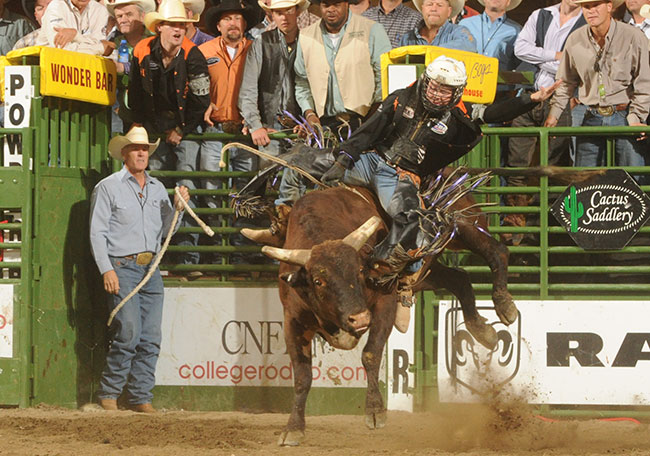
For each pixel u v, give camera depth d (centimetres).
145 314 2805
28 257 2738
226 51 2983
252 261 2994
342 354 2786
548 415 2703
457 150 2255
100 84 2898
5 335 2750
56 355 2808
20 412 2652
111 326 2812
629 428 2483
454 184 2297
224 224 2912
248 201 2466
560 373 2711
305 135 2622
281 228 2339
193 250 2889
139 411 2789
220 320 2866
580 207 2734
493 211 2761
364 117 2870
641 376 2684
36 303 2755
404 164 2228
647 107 2867
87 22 3162
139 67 2914
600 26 2894
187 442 2098
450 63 2144
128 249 2747
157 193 2819
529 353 2723
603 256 2906
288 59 2898
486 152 2844
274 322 2839
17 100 2769
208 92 2883
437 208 2223
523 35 3222
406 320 2525
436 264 2659
